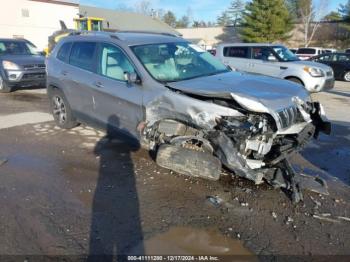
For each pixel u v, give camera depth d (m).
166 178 4.51
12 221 3.50
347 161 5.25
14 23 27.58
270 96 4.04
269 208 3.79
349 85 16.12
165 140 4.52
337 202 3.94
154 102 4.44
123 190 4.19
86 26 25.88
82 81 5.67
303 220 3.57
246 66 12.29
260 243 3.20
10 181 4.43
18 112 8.35
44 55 12.63
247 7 47.47
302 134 4.37
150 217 3.61
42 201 3.92
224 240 3.23
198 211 3.73
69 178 4.53
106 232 3.33
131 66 4.85
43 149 5.64
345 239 3.27
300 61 11.79
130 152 5.45
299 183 4.08
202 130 4.10
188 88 4.24
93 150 5.56
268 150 3.98
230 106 3.97
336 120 7.95
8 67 10.80
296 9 54.12
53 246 3.11
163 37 5.61
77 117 6.16
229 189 4.21
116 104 5.02
